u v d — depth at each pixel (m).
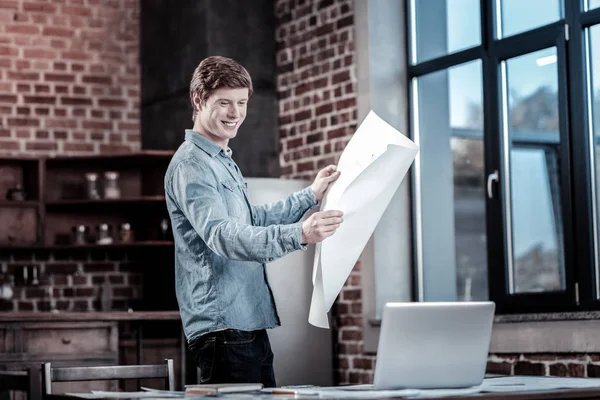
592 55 6.16
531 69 6.55
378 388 2.85
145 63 8.66
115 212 8.30
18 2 8.45
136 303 8.44
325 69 7.78
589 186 6.10
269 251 3.09
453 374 2.93
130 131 8.65
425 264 7.34
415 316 2.83
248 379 3.39
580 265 6.09
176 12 8.31
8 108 8.34
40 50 8.48
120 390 7.50
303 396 2.68
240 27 8.16
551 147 6.38
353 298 7.45
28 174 8.12
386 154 3.16
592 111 6.15
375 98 7.37
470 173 7.04
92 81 8.59
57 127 8.46
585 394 2.92
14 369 6.65
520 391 2.83
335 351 7.61
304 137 7.96
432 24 7.34
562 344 5.86
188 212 3.28
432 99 7.34
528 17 6.59
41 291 8.23
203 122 3.46
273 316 3.50
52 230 8.16
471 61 7.02
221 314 3.35
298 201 3.63
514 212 6.64
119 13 8.73
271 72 8.25
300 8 8.06
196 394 2.85
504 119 6.73
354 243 3.28
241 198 3.50
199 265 3.38
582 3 6.19
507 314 6.55
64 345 6.81
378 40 7.43
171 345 7.79
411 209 7.43
